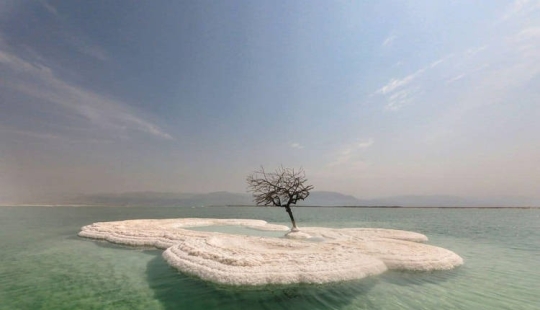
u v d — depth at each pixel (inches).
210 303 495.5
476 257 879.1
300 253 743.7
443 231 1670.8
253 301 503.8
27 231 1520.7
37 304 491.5
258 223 1892.2
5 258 849.5
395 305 486.0
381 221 2564.0
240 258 665.6
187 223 1807.3
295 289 558.9
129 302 500.7
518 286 589.6
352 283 595.5
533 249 1032.2
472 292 550.0
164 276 651.5
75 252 931.3
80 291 557.0
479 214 4431.6
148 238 1066.7
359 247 863.1
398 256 755.4
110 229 1312.7
